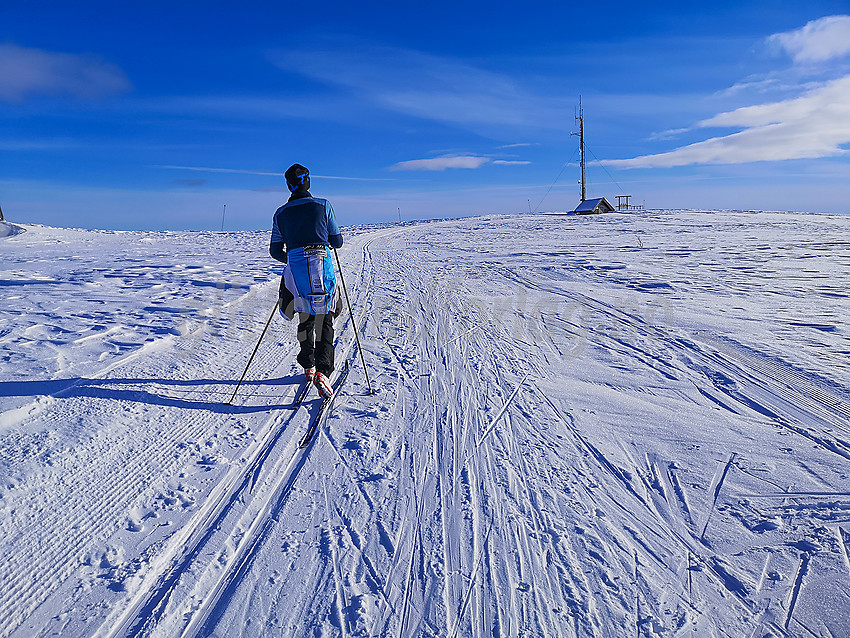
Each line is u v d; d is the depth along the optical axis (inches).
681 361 221.9
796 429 155.5
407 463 138.7
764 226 1085.8
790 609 86.9
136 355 208.2
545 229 1180.5
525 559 100.9
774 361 217.3
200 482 127.0
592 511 116.4
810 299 340.2
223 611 87.4
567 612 87.2
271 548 103.9
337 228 190.9
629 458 140.4
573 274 489.4
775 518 112.0
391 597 91.1
